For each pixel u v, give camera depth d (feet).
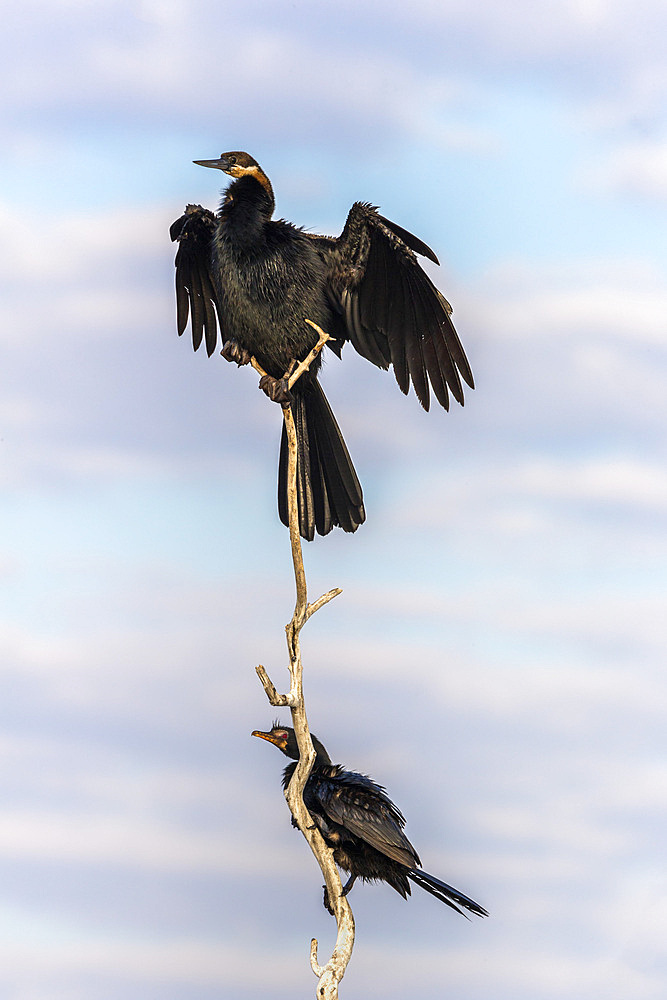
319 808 41.04
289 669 36.04
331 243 44.55
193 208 46.80
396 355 44.60
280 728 43.78
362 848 40.88
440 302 43.50
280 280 43.45
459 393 44.21
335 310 45.09
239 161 44.47
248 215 43.78
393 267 43.98
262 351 44.60
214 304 48.60
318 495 44.86
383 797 41.11
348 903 36.94
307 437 44.98
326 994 35.63
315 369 44.60
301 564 35.86
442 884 39.47
